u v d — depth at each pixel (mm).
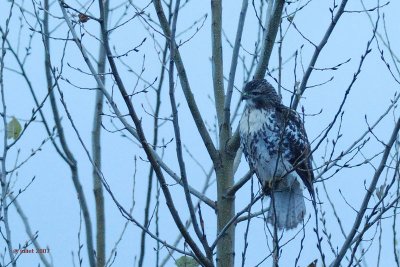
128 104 10320
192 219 10422
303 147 13117
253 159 12703
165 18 12617
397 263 10945
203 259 10477
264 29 12461
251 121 13438
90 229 13164
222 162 12805
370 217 10055
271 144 13312
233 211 12609
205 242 10461
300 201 13141
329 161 10984
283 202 13180
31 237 12289
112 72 10312
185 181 10312
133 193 12633
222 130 12914
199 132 12805
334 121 10539
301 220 13055
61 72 12789
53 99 13680
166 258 12742
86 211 13227
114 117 11750
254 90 13750
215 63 13375
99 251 13375
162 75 13680
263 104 13648
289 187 13117
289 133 13281
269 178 13344
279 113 13539
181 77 12578
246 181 12438
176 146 10250
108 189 10898
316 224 10133
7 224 11594
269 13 12727
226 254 12453
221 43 13453
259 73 12164
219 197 12672
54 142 13414
